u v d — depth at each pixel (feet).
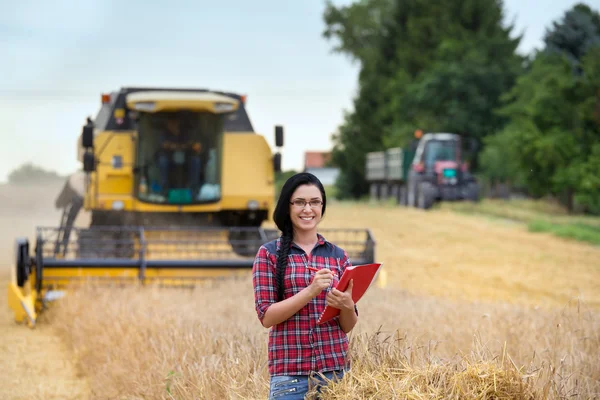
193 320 28.40
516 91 151.23
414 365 16.17
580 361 21.88
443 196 127.24
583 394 17.97
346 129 222.69
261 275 14.73
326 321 14.56
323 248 15.02
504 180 148.15
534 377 15.74
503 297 46.47
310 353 14.52
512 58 187.83
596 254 70.85
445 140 131.75
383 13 244.83
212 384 19.01
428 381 14.82
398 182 149.38
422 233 90.33
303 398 14.48
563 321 27.22
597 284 52.85
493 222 104.99
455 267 62.28
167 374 20.76
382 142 209.15
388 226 98.43
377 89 220.43
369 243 44.73
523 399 14.60
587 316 28.37
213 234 53.42
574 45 204.44
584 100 110.01
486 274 57.93
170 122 52.19
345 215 117.08
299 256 14.80
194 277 43.21
